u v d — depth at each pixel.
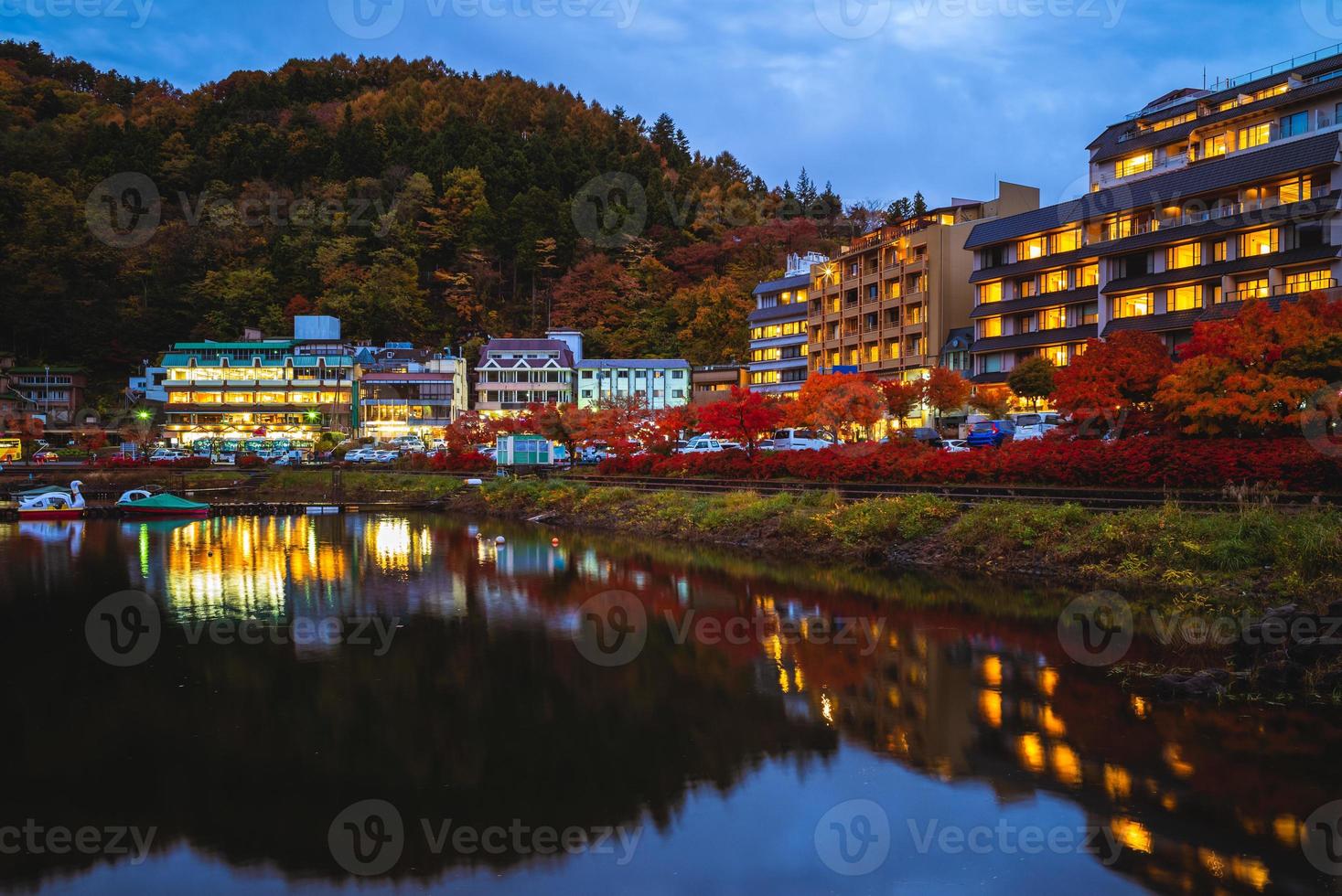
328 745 14.20
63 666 18.73
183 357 107.94
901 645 19.53
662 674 17.88
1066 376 34.16
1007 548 27.34
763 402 48.97
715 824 11.42
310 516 53.69
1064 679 16.64
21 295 116.81
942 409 55.69
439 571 31.17
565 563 32.44
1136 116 66.81
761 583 27.27
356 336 127.31
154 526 48.12
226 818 11.73
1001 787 12.15
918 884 9.83
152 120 157.25
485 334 134.38
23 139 136.88
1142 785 11.96
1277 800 11.45
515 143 167.25
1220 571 21.89
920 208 149.25
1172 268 54.41
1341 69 54.88
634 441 63.16
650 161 177.00
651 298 135.88
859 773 12.77
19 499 56.56
